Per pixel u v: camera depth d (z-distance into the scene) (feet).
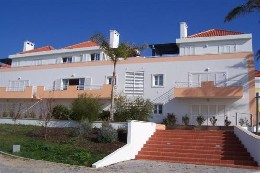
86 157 53.42
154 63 107.34
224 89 95.04
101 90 110.42
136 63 109.60
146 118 87.66
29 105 125.80
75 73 120.37
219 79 99.04
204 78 100.89
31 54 148.46
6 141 64.80
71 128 77.56
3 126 86.79
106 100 110.11
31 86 124.98
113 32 135.74
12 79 135.44
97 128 74.18
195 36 129.49
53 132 74.28
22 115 114.52
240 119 92.73
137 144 64.34
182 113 101.24
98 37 93.04
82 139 66.18
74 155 54.39
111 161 53.01
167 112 102.99
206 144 64.54
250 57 96.89
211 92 96.07
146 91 106.63
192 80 102.06
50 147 59.31
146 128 69.67
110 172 45.06
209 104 98.94
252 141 56.95
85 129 69.82
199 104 100.07
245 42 116.78
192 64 102.83
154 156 60.75
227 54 99.60
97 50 131.95
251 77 95.71
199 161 57.11
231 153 59.26
